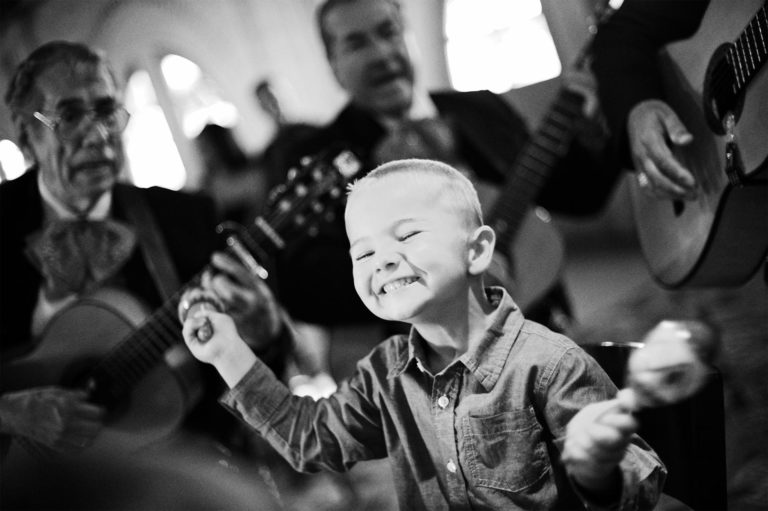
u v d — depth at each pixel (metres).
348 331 2.94
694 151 1.77
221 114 5.21
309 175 1.92
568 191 2.84
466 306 1.14
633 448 1.05
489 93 2.78
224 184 3.40
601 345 1.33
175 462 1.91
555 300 2.66
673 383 0.88
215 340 1.27
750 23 1.53
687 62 1.81
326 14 2.72
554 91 4.77
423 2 4.84
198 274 1.97
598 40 2.10
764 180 1.57
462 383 1.16
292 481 2.38
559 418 1.11
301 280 2.54
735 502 2.04
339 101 5.06
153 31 5.11
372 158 2.68
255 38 5.42
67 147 1.95
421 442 1.21
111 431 1.90
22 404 1.85
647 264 2.03
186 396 1.94
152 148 5.19
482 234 1.13
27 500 1.83
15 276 1.98
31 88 1.96
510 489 1.14
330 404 1.27
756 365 2.79
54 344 1.96
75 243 2.00
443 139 2.69
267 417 1.27
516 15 4.84
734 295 3.56
